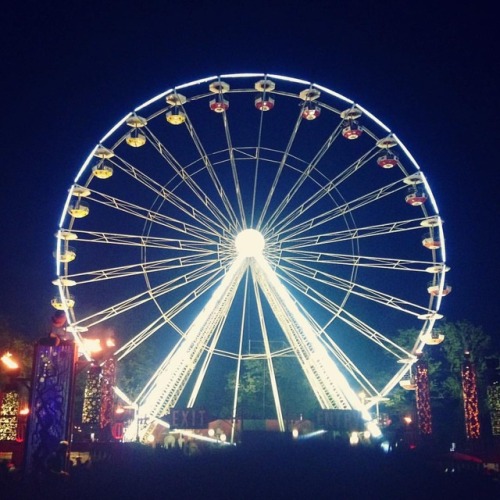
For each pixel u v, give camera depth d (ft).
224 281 127.65
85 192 132.46
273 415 203.92
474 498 44.21
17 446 117.29
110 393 121.39
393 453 47.57
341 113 138.31
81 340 125.39
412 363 132.67
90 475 48.06
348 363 132.46
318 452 46.91
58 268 129.90
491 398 130.82
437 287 134.31
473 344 192.34
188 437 124.06
